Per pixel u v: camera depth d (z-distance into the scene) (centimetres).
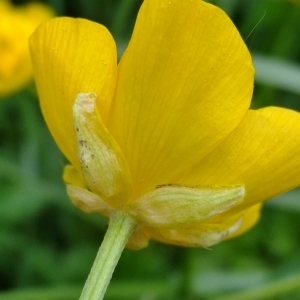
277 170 7
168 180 7
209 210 7
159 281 12
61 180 13
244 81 6
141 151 7
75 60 7
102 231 13
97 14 14
